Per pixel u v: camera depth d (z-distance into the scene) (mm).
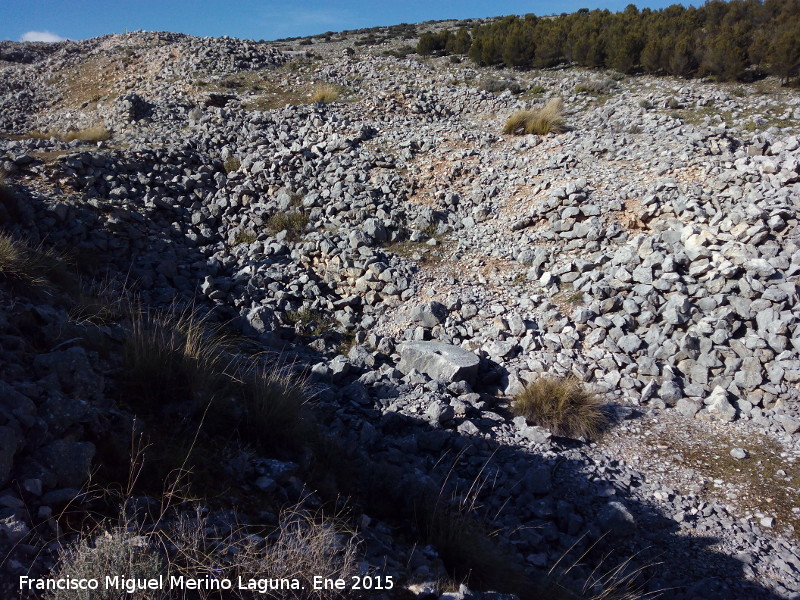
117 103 16328
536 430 6336
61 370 3932
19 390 3553
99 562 2727
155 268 8719
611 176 10727
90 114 17484
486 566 4090
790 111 14141
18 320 4582
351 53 25609
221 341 7098
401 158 12711
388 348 7945
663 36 21719
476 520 4895
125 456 3588
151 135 13594
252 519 3566
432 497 4695
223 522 3406
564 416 6602
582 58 21688
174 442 3992
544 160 12078
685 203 9266
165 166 11305
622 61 20094
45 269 6289
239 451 4234
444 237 10406
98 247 8492
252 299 8609
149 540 3000
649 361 7258
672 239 8734
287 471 4094
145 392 4328
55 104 20328
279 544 3209
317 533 3438
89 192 9688
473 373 7180
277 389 5125
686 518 5434
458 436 6070
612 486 5742
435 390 6820
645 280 8172
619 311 8086
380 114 16094
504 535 4930
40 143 11195
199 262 9344
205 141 13031
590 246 9273
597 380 7348
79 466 3275
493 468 5734
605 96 17438
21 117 19188
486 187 11570
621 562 4973
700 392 6984
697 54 18953
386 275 9039
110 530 3074
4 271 5422
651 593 4625
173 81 19359
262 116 15031
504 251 9805
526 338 7855
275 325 8117
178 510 3408
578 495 5582
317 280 9258
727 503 5613
